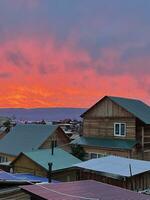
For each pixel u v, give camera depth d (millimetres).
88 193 7641
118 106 34875
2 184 10617
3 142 40375
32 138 38625
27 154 27359
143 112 35312
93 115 37188
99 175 22109
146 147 33562
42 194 7453
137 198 7398
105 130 35781
